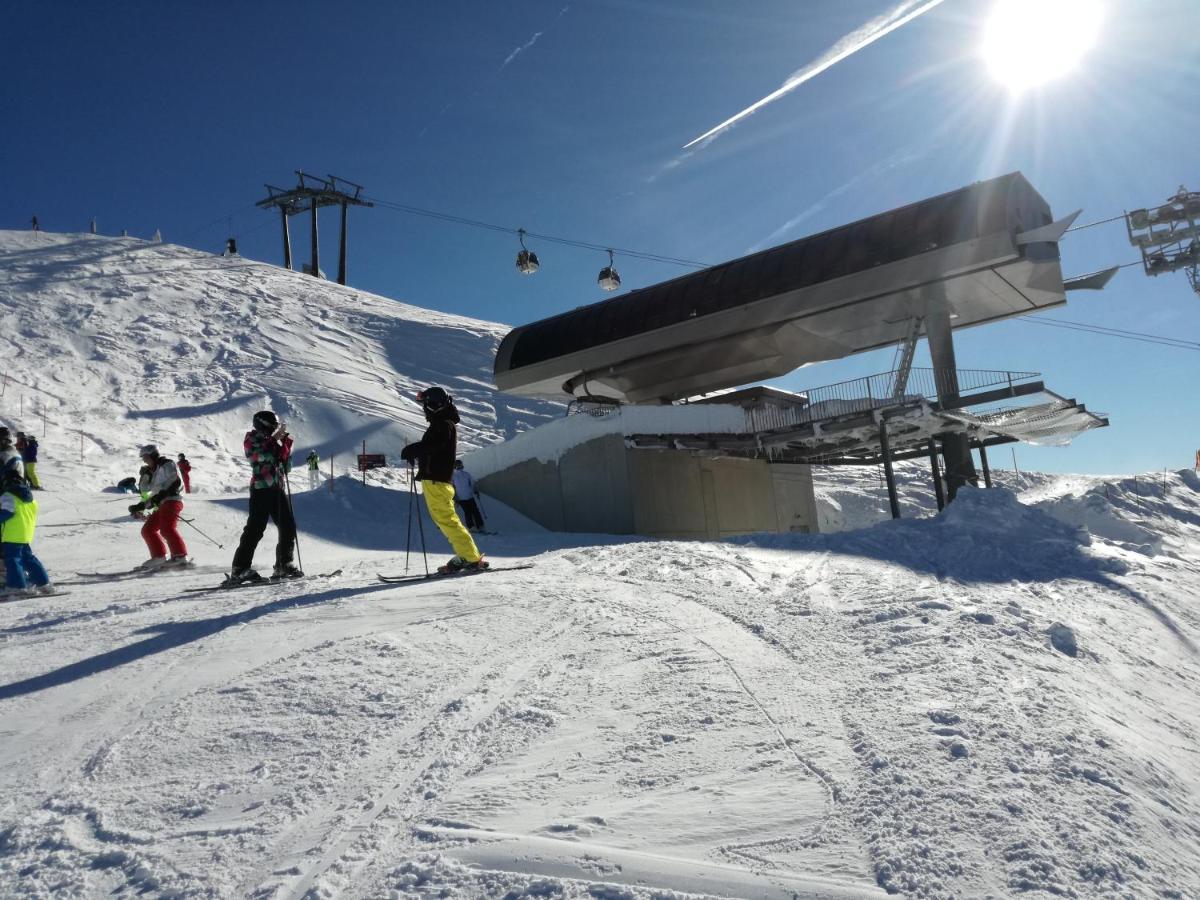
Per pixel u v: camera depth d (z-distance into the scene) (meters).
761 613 5.46
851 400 21.97
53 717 3.78
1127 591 7.93
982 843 2.28
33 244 69.56
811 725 3.26
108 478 27.22
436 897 2.10
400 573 9.00
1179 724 4.39
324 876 2.22
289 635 5.13
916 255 22.00
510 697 3.77
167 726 3.54
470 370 56.41
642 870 2.17
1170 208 25.22
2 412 33.62
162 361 47.47
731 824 2.44
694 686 3.83
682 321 25.75
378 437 40.53
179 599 7.44
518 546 14.85
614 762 2.97
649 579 6.94
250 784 2.90
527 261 33.00
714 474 23.75
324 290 72.00
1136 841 2.44
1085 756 3.00
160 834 2.54
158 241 78.62
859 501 37.44
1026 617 5.54
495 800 2.68
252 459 8.56
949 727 3.14
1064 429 24.61
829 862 2.20
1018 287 22.80
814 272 23.73
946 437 23.52
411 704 3.70
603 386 29.20
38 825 2.63
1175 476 23.25
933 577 7.26
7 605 7.81
